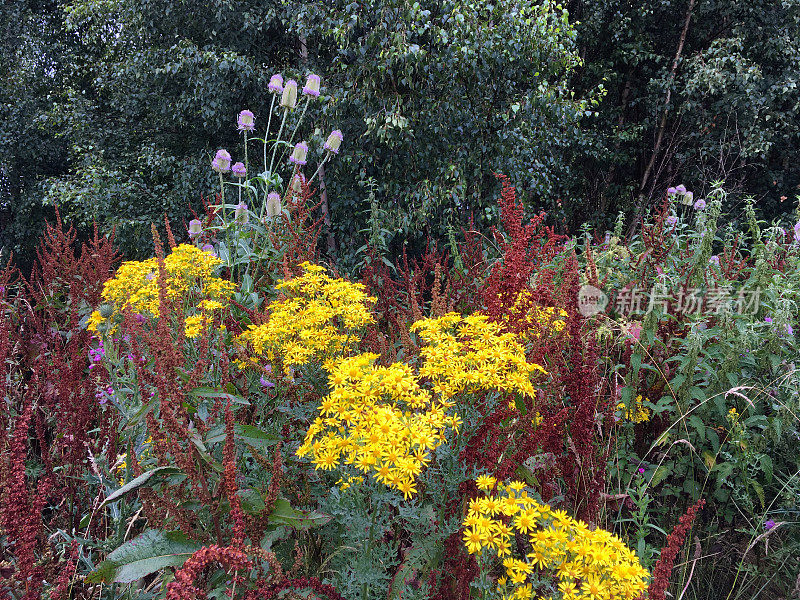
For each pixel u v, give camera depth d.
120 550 1.38
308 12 6.94
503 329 2.05
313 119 7.30
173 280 2.33
